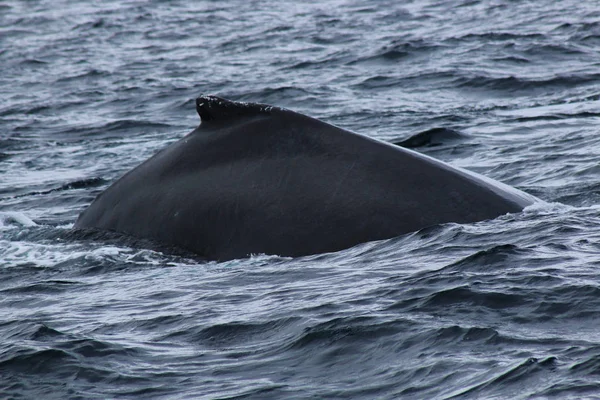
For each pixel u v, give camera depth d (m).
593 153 61.62
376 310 30.48
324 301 32.25
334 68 124.31
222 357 28.25
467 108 91.31
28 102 118.31
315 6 199.12
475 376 24.69
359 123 87.94
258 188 42.75
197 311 33.09
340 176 42.09
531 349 25.94
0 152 87.69
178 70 136.62
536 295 30.20
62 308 35.56
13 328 32.97
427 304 30.47
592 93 92.62
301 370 26.67
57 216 58.88
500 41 128.38
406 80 109.00
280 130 43.81
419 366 25.84
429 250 37.47
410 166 42.31
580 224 39.50
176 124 98.56
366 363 26.58
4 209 62.66
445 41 131.88
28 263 43.94
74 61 153.62
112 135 94.75
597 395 22.72
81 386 26.84
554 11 153.12
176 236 43.69
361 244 40.03
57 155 84.75
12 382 27.45
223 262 41.31
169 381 26.77
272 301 33.28
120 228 45.78
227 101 45.25
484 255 34.97
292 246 40.94
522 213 41.50
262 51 147.88
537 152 64.75
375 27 161.50
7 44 177.00
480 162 64.12
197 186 44.06
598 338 26.41
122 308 34.72
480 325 28.09
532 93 97.06
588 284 30.75
